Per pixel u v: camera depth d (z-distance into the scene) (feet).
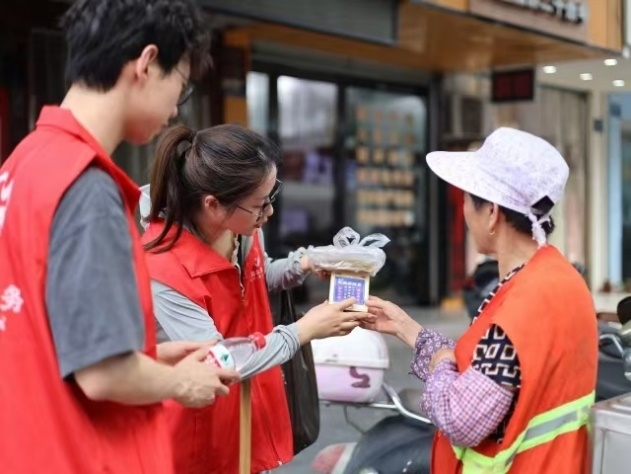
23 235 4.17
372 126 28.81
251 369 5.69
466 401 4.81
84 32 4.29
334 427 11.14
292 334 5.97
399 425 8.70
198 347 5.36
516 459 4.94
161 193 6.23
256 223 6.18
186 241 6.22
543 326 4.79
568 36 24.12
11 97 17.43
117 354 4.01
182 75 4.52
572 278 5.09
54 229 4.09
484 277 12.32
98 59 4.27
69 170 4.15
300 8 17.11
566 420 4.98
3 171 4.51
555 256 5.18
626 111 39.58
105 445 4.39
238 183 5.88
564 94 36.42
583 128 37.63
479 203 5.33
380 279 29.48
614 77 33.63
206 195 5.99
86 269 3.99
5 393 4.24
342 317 6.15
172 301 5.98
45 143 4.33
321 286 24.06
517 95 29.25
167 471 4.81
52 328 4.08
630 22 27.04
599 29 25.73
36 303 4.14
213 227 6.28
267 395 6.82
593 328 5.16
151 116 4.48
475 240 5.49
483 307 5.37
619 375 8.18
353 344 8.29
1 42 17.37
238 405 6.43
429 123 30.40
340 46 24.68
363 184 28.71
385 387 8.67
